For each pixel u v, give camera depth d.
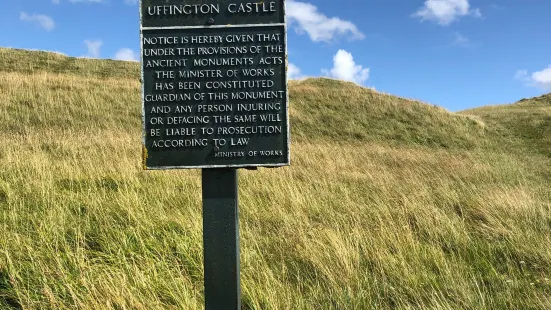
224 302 3.36
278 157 3.46
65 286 3.80
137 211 5.80
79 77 22.91
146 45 3.44
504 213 6.69
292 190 7.53
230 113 3.46
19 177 7.19
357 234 5.34
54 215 5.46
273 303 3.76
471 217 6.88
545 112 31.12
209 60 3.45
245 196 7.35
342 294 3.98
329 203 7.25
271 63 3.47
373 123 22.36
